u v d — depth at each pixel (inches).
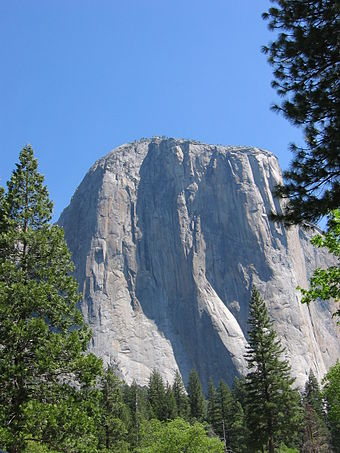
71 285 866.8
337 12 502.3
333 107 503.8
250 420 1921.8
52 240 866.1
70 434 730.8
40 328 746.8
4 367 724.7
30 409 705.6
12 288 767.7
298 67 530.0
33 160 917.2
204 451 1662.2
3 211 875.4
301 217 500.4
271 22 544.4
